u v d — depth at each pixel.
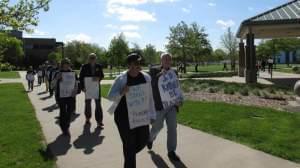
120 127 5.63
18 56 90.56
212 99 15.66
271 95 16.45
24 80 42.19
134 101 5.60
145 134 5.73
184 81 24.08
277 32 34.78
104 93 21.11
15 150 7.80
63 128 9.39
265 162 6.49
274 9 27.84
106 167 6.57
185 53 63.75
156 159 6.91
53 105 15.96
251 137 8.26
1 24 11.07
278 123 9.66
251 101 14.67
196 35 63.44
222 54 100.31
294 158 6.65
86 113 10.89
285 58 107.12
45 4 11.44
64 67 9.53
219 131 9.06
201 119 10.67
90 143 8.42
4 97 20.19
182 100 7.13
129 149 5.58
